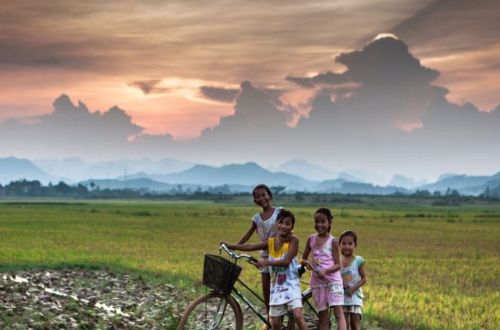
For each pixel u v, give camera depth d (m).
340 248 9.45
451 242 41.53
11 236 39.06
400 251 34.22
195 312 11.20
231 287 8.62
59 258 23.98
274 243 8.69
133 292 15.34
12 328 9.49
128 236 41.66
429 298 16.17
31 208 104.44
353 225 63.28
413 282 20.09
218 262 8.62
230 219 70.94
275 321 8.63
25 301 11.83
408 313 13.52
